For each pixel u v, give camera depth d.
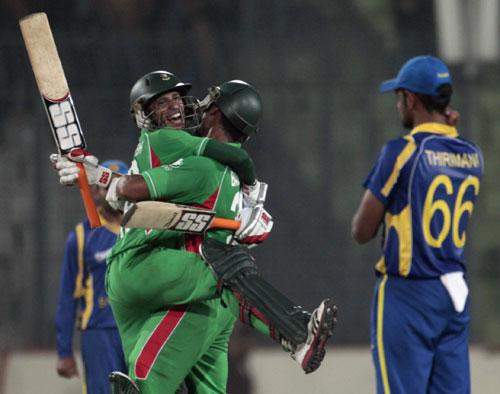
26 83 38.97
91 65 39.19
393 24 46.09
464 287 19.70
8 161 38.84
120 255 17.17
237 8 44.56
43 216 38.84
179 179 16.52
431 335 19.58
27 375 36.66
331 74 40.38
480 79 40.75
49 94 17.12
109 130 39.22
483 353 36.25
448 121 20.08
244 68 40.16
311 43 40.56
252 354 36.56
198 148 16.83
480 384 36.03
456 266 19.81
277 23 44.44
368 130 39.78
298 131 39.91
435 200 19.53
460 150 19.89
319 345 16.09
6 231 38.91
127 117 39.19
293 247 39.28
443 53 37.44
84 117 39.19
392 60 40.06
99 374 23.78
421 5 46.75
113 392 17.09
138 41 39.31
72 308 24.61
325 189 39.62
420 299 19.52
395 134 39.78
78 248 24.05
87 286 24.02
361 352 36.56
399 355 19.64
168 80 17.22
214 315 17.38
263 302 16.41
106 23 45.66
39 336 38.66
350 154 39.84
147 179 16.42
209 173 16.73
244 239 17.42
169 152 16.84
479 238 43.28
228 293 16.94
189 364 17.31
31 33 17.12
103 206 23.94
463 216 19.91
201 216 16.45
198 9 44.94
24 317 38.72
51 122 17.12
